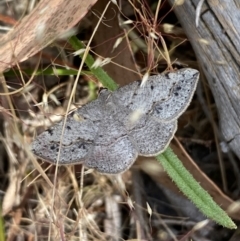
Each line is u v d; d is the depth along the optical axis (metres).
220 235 0.22
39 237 0.22
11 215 0.22
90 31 0.21
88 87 0.23
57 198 0.22
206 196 0.19
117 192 0.22
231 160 0.22
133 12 0.21
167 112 0.18
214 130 0.22
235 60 0.19
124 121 0.18
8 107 0.22
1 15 0.21
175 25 0.22
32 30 0.18
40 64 0.22
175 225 0.22
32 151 0.18
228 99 0.20
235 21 0.19
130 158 0.18
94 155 0.18
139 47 0.22
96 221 0.22
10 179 0.22
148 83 0.18
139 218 0.22
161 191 0.22
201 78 0.22
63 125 0.18
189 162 0.20
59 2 0.18
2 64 0.19
